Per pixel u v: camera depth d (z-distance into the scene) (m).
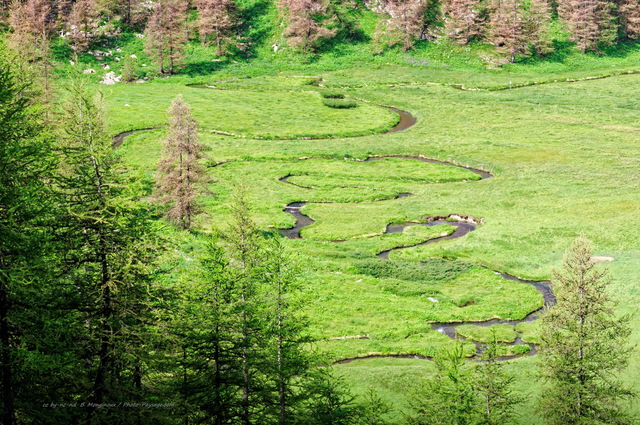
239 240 26.69
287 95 135.00
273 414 24.92
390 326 43.88
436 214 74.12
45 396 18.09
